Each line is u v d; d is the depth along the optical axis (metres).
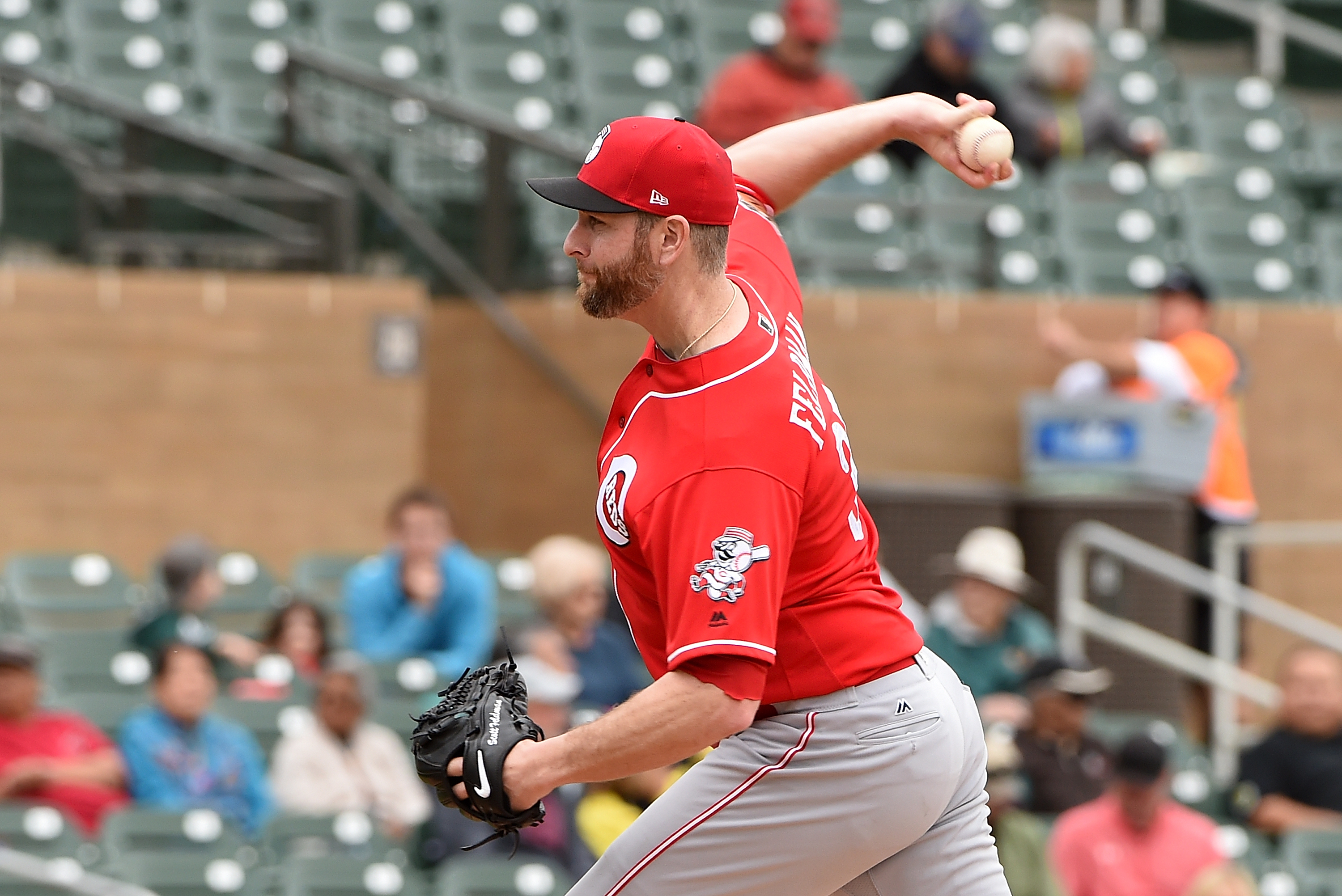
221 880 22.58
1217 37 54.09
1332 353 35.00
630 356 34.91
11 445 34.03
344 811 24.52
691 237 9.80
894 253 37.19
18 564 31.55
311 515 34.81
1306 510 34.91
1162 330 32.09
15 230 37.59
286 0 45.50
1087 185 39.38
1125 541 30.38
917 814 10.07
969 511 30.62
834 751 9.98
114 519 34.28
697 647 9.30
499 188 35.44
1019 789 24.86
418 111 36.84
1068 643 29.91
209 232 37.59
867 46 47.47
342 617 31.70
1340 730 27.38
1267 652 34.25
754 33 47.00
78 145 38.03
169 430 34.50
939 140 11.45
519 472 35.31
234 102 41.00
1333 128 47.47
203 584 28.05
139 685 27.45
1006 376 34.44
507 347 35.41
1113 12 53.50
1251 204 41.66
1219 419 31.30
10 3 43.78
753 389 9.69
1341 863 26.12
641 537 9.69
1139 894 23.86
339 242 35.62
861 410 34.22
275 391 34.78
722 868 10.15
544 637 23.55
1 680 23.83
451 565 28.73
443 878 22.59
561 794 23.36
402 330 35.03
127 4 44.66
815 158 11.66
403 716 26.55
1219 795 27.89
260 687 27.47
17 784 23.44
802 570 9.95
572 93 44.19
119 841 22.80
